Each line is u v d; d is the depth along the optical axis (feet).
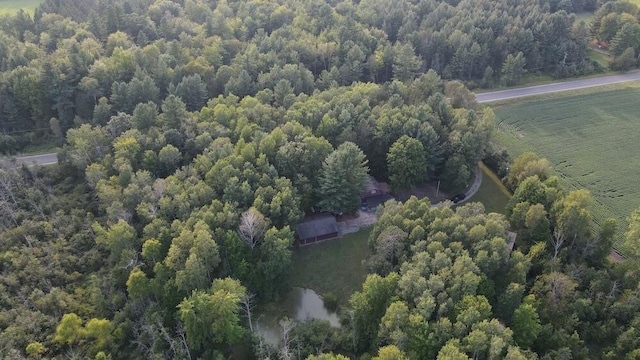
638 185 425.69
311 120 425.28
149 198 343.26
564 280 283.79
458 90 468.34
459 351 238.68
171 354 272.31
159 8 631.97
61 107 477.36
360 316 286.87
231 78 491.31
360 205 392.88
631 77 593.42
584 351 265.54
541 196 348.79
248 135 399.65
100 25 581.12
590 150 473.26
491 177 441.27
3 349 262.88
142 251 309.01
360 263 357.82
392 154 394.32
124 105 465.88
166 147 380.58
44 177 407.23
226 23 591.78
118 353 278.46
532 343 269.64
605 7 647.97
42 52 527.40
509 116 529.04
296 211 349.20
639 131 497.87
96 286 308.40
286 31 583.17
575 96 561.43
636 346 263.70
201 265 291.79
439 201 409.28
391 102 444.55
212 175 355.97
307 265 357.00
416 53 599.16
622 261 343.67
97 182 368.48
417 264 283.59
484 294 280.31
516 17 628.28
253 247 324.19
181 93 472.85
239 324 297.12
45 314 292.61
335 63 552.00
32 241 337.72
